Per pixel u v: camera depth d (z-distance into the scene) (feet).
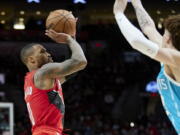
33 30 61.05
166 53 10.43
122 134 58.44
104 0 57.47
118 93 67.67
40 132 12.58
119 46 70.13
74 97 65.57
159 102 63.46
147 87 64.03
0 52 61.72
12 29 61.46
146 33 12.73
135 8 13.17
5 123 43.93
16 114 60.34
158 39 12.41
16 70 65.87
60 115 12.82
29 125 55.72
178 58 10.44
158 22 59.77
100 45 68.90
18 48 61.87
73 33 13.16
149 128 58.80
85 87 67.67
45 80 12.46
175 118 11.18
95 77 69.31
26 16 60.70
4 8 58.44
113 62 70.85
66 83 67.31
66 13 13.19
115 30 67.87
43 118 12.64
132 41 10.55
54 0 55.26
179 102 10.91
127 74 70.18
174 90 10.91
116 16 11.30
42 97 12.62
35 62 13.06
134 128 59.36
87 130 57.88
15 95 61.93
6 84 62.49
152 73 69.97
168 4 56.24
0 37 61.62
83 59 12.16
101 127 59.11
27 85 12.91
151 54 10.46
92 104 65.26
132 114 64.23
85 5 56.54
